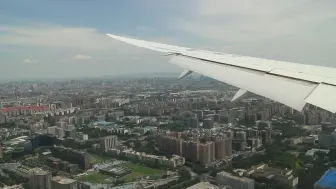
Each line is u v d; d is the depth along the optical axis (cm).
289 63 1299
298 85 1025
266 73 1184
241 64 1318
